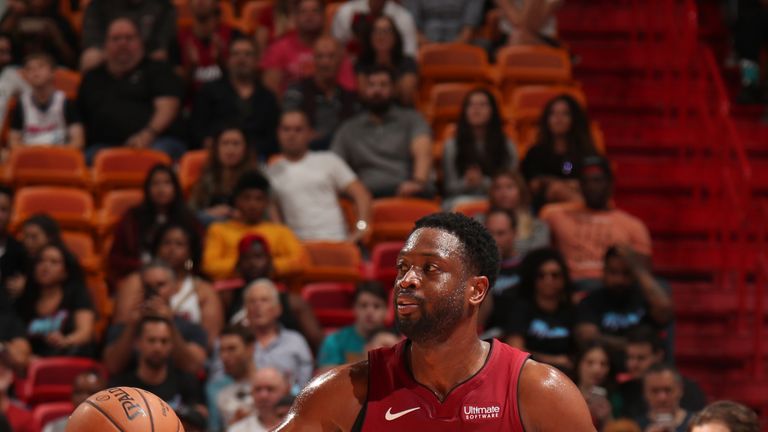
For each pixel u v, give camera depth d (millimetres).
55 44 28000
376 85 24078
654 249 25188
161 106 24828
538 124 24453
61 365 18359
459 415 6215
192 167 23609
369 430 6297
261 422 16281
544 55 27969
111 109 24797
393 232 22812
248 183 21062
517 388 6246
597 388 17203
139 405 5945
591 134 24016
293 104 25281
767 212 25656
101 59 26750
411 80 25812
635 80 29562
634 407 17578
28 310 19484
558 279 19281
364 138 24125
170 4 27797
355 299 18828
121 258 20734
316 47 25250
